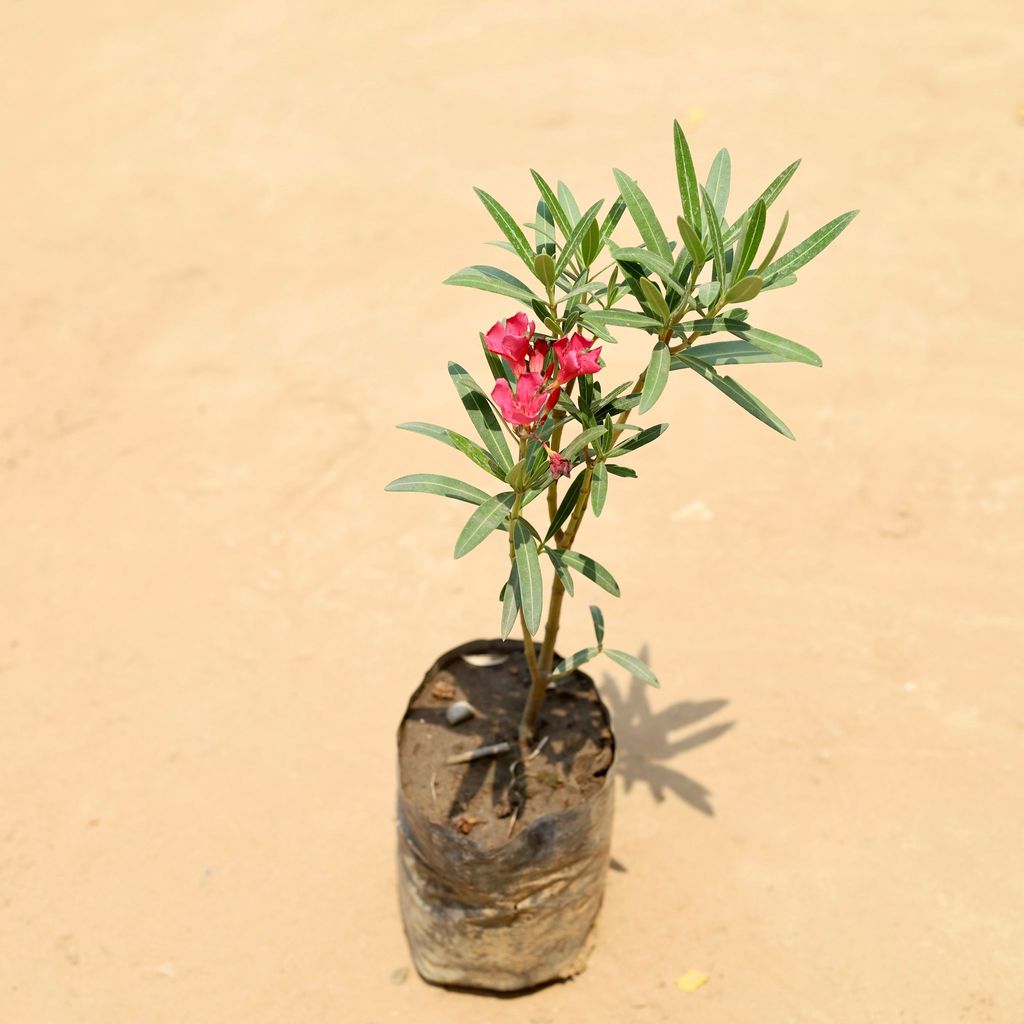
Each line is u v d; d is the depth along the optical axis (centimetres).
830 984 199
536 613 173
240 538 251
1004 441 260
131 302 319
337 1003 200
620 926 204
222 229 349
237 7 485
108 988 202
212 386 289
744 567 242
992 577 239
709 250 175
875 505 250
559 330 177
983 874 207
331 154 380
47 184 376
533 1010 198
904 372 281
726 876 208
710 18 452
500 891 187
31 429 278
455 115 396
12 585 245
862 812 213
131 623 239
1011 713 222
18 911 208
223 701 229
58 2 502
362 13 471
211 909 208
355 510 255
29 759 223
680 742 221
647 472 259
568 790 189
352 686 230
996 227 329
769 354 175
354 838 214
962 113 381
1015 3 451
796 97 394
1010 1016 195
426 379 288
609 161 364
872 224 332
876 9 454
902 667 228
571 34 445
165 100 420
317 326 308
